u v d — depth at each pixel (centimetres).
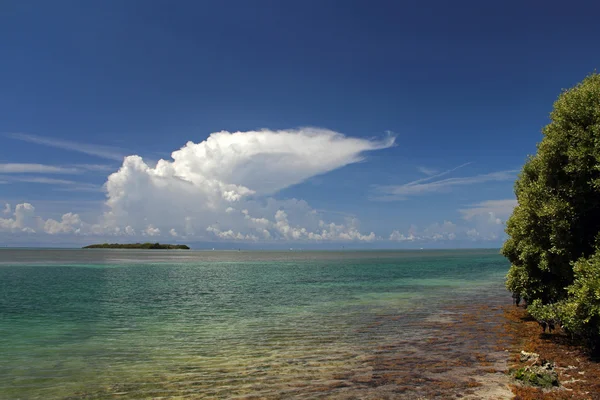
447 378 1408
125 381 1442
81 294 4259
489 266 9738
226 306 3366
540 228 1753
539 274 1905
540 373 1327
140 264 11388
